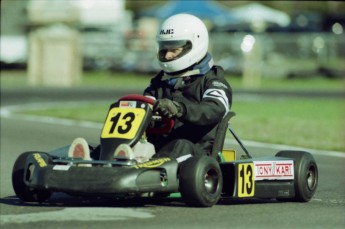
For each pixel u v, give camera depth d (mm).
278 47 134375
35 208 24156
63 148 25750
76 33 113875
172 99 26188
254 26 131750
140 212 23250
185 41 25844
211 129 25672
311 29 135875
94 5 138625
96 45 137625
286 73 129500
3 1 135750
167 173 23453
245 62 117562
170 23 26094
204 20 132000
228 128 26750
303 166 26672
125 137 24234
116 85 108438
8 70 135875
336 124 57625
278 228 21375
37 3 137250
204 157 24016
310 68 133000
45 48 109688
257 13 132500
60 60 109688
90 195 23188
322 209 25156
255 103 79062
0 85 104375
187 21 26047
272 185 25984
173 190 23703
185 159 24328
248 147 45469
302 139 49469
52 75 109688
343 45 134875
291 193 26594
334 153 44250
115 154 23938
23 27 136875
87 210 23609
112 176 22766
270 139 49156
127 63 133750
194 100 25969
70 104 76562
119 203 25375
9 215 22734
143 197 25703
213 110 24750
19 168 25266
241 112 67250
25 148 44062
